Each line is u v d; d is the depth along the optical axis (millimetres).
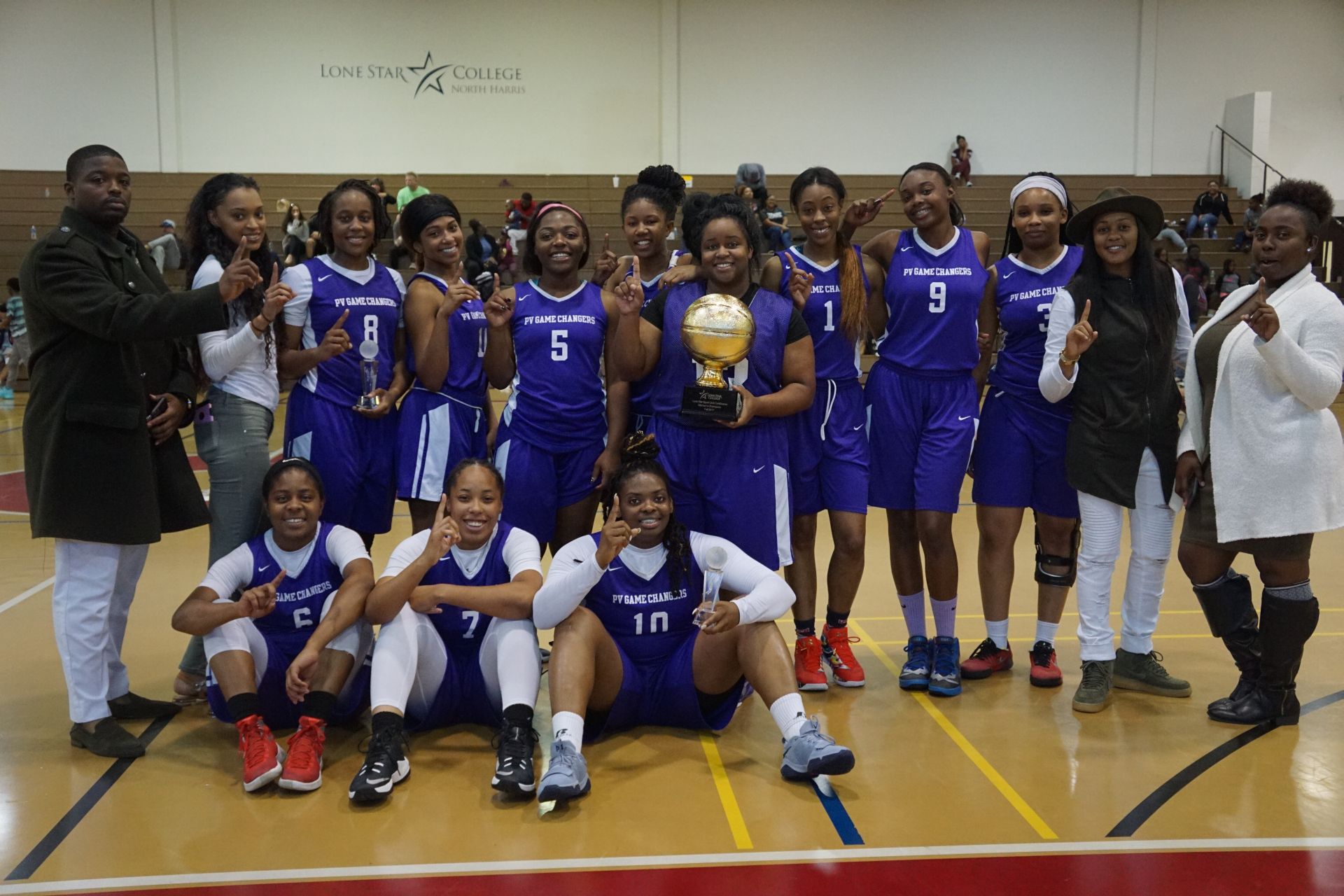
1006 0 19047
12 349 15734
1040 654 4102
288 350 3764
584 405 3857
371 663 3479
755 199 13547
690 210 3750
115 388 3268
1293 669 3578
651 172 4312
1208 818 2861
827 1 19016
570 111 19094
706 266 3637
